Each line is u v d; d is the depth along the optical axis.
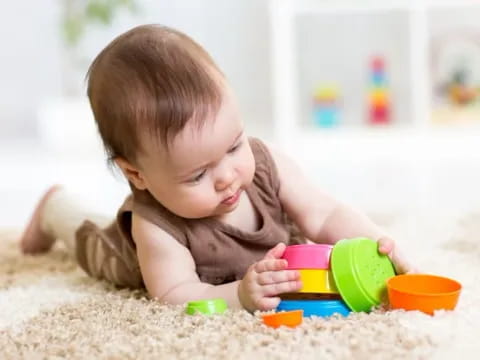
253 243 1.17
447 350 0.83
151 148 1.03
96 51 3.80
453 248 1.39
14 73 3.91
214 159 1.03
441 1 3.10
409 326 0.89
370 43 3.59
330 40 3.61
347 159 2.97
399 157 2.98
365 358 0.80
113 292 1.21
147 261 1.13
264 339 0.86
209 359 0.82
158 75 1.03
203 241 1.14
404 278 1.00
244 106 3.81
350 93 3.64
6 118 3.94
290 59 3.20
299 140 3.28
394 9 3.22
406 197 2.17
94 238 1.32
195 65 1.04
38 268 1.46
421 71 3.16
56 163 3.24
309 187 1.23
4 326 1.03
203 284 1.09
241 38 3.77
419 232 1.55
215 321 0.94
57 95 3.93
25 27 3.89
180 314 1.00
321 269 0.99
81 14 3.59
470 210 1.75
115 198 2.36
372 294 0.98
